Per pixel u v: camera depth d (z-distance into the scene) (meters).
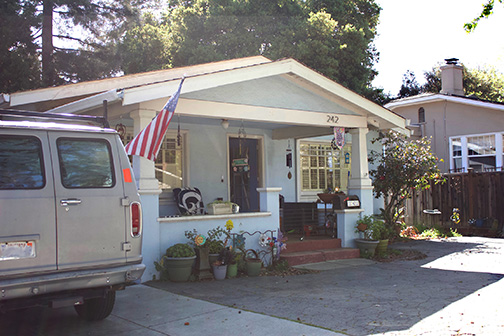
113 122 10.09
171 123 10.93
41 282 4.34
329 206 12.96
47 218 4.48
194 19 19.45
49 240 4.46
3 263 4.20
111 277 4.77
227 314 5.81
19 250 4.30
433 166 12.48
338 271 8.60
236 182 12.11
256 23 19.23
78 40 20.42
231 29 19.25
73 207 4.63
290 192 13.05
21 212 4.35
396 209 13.55
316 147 13.88
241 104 8.93
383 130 12.85
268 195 9.20
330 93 10.01
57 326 5.47
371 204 10.91
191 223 8.23
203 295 6.80
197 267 7.95
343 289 7.10
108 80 9.20
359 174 10.83
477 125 18.03
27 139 4.58
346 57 20.16
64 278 4.47
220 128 11.78
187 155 11.12
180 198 10.34
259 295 6.79
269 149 12.69
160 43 20.23
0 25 17.41
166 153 10.91
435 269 8.62
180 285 7.45
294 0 19.92
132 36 20.67
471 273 8.14
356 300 6.39
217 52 18.81
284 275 8.28
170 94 7.68
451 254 10.30
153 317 5.75
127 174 5.05
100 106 7.68
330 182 14.11
